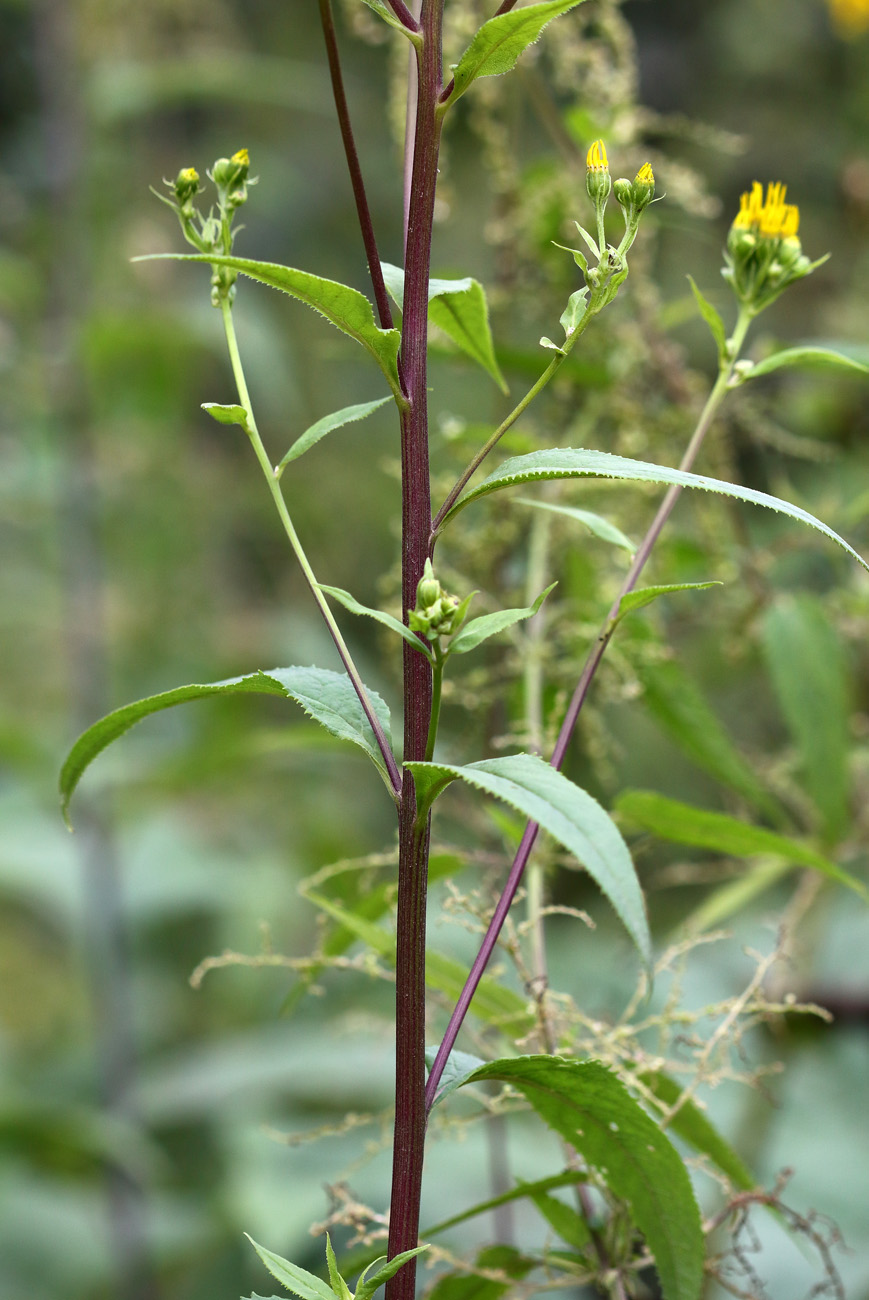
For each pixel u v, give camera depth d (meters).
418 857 0.67
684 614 1.12
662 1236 0.73
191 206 0.70
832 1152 1.49
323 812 2.27
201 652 2.17
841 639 1.14
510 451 0.98
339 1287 0.67
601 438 1.11
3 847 1.85
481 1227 1.38
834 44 2.61
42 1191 1.75
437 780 0.66
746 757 1.12
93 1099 2.03
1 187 1.90
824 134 2.51
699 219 2.10
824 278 1.96
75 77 1.82
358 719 0.69
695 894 1.85
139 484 2.04
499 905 0.70
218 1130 1.85
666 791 2.04
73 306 1.82
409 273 0.68
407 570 0.67
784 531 1.42
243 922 2.09
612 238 1.06
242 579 2.46
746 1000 0.79
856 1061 1.63
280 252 3.00
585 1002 1.61
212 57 1.90
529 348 1.01
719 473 1.06
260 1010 2.06
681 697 0.93
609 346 1.07
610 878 0.62
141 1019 2.08
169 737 2.13
